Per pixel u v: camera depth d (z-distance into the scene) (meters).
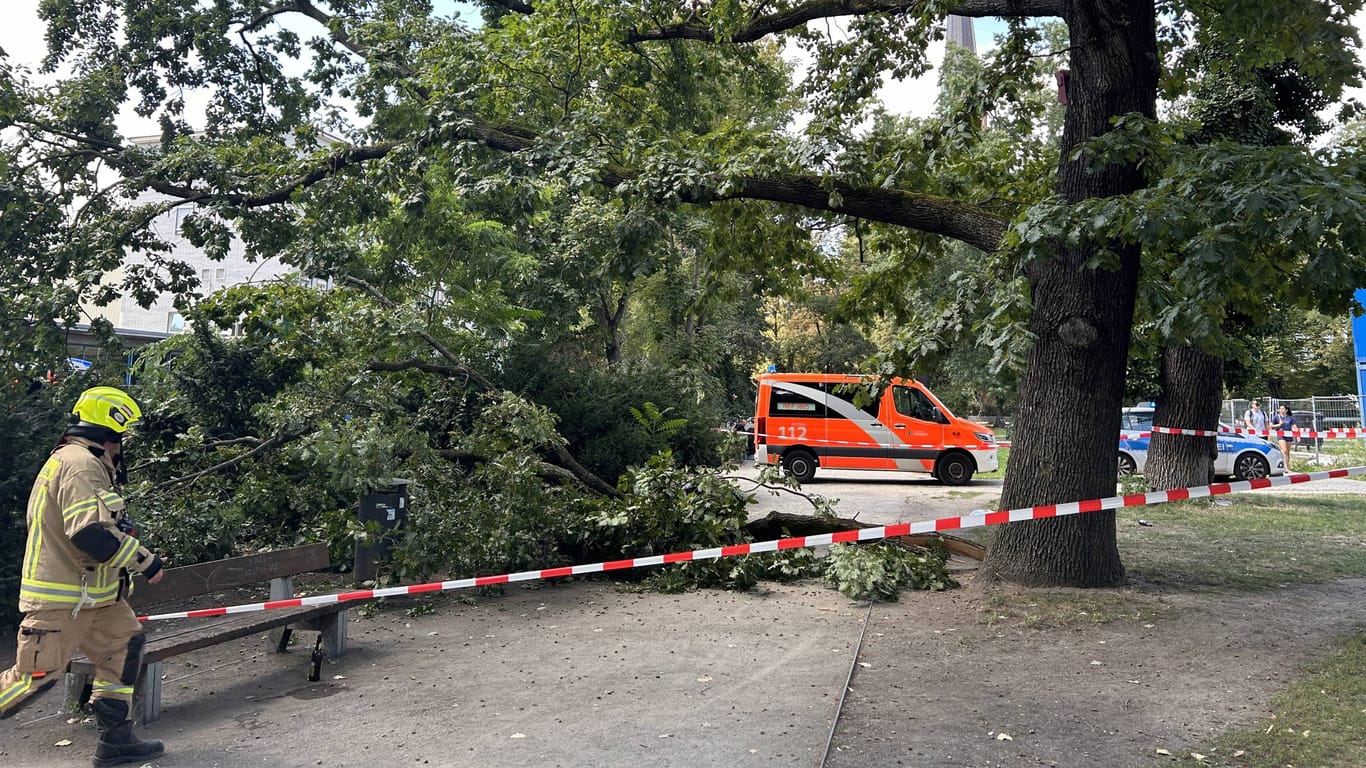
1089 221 6.46
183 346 10.40
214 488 8.79
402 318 11.00
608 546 9.13
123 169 13.67
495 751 4.29
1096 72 7.80
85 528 3.88
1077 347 7.84
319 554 6.12
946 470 20.17
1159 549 10.10
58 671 3.98
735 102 20.67
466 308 12.82
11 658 6.02
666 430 14.77
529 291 18.59
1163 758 4.11
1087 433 7.90
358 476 7.79
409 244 18.62
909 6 9.64
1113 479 8.03
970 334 8.56
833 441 20.55
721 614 7.30
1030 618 6.88
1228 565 9.09
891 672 5.61
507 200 11.08
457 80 11.29
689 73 15.67
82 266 12.22
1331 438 26.73
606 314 27.42
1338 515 12.98
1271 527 11.80
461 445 9.99
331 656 5.97
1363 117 11.28
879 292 10.81
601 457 13.48
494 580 6.30
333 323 10.52
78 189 13.35
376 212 14.20
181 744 4.42
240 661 5.96
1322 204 5.46
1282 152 6.00
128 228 12.63
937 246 10.57
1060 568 7.95
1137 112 7.06
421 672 5.68
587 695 5.17
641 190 9.48
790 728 4.56
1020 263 8.08
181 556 7.75
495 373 13.00
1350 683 5.16
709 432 15.77
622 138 10.71
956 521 6.45
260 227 13.69
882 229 10.70
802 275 11.35
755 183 9.37
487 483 9.01
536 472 9.29
